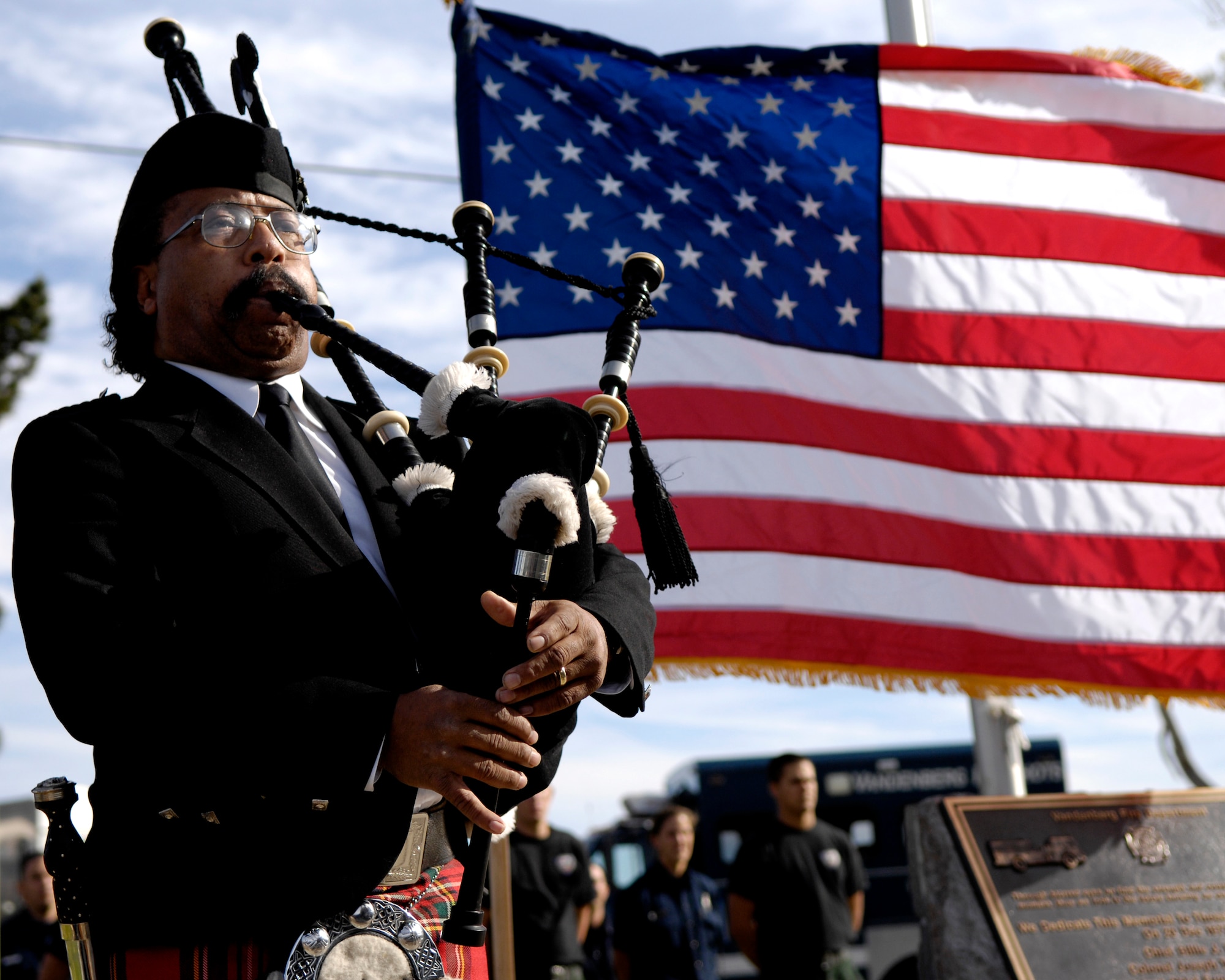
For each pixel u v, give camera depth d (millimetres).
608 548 1953
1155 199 5219
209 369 1901
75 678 1543
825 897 6566
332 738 1549
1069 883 4180
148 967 1650
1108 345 4977
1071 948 4082
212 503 1712
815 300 4773
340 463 1992
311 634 1669
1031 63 5223
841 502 4574
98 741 1604
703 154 4836
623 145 4793
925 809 4230
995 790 5613
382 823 1632
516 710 1591
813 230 4828
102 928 1686
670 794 13234
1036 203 5078
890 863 11969
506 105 4777
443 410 1736
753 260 4754
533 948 6781
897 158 5004
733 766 11859
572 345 4535
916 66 5148
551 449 1645
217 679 1614
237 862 1621
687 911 6973
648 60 4953
